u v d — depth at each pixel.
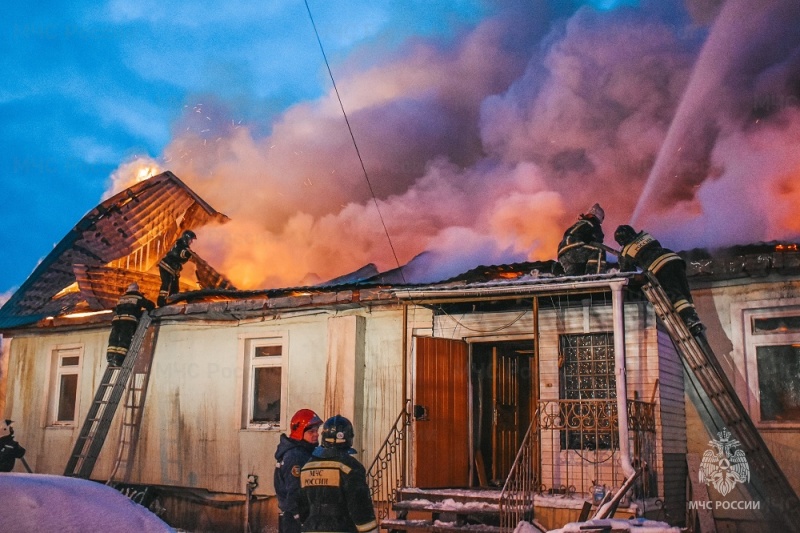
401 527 8.83
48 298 15.84
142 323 12.79
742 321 9.21
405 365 9.68
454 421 9.91
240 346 12.35
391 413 10.84
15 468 14.61
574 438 9.13
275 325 12.10
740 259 8.90
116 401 12.49
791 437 8.72
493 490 9.12
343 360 11.15
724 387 8.33
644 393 8.81
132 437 13.09
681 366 9.65
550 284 8.71
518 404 10.91
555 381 9.40
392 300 10.82
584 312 9.39
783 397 8.89
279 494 6.65
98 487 3.35
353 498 4.84
